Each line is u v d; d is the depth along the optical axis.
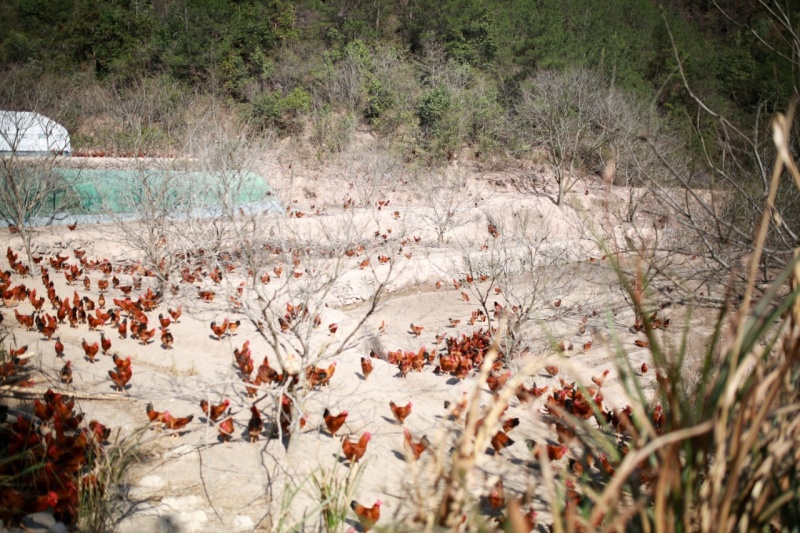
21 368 5.58
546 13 36.03
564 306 10.22
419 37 33.91
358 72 28.50
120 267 11.66
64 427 4.30
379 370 6.90
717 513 1.68
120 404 5.25
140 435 4.53
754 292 4.63
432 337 10.30
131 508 3.70
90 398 5.24
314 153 24.05
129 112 19.11
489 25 33.50
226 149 12.09
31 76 21.55
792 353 1.62
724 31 35.91
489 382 6.03
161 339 7.12
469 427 1.78
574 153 20.97
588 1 38.22
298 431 4.56
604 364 8.31
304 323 7.81
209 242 9.45
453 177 24.33
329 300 11.63
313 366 5.56
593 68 29.06
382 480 4.24
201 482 4.12
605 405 6.33
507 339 8.27
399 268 13.18
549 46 32.78
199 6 29.14
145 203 10.80
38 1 27.34
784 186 5.47
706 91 23.62
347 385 6.25
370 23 34.31
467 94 28.67
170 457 4.44
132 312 7.54
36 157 13.61
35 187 12.98
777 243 4.84
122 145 17.22
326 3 34.34
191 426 4.98
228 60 27.77
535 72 30.66
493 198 20.88
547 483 1.58
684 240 7.17
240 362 5.57
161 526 3.54
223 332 7.12
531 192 23.52
